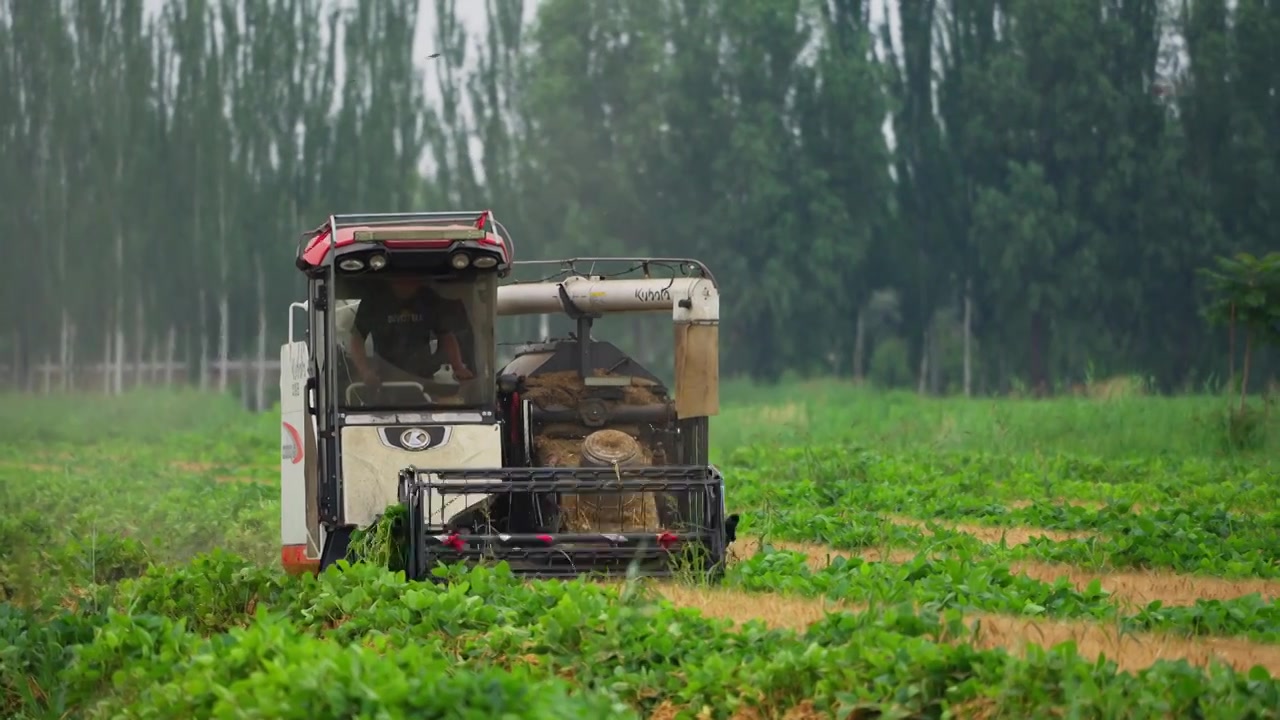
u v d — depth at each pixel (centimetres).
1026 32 13538
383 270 2403
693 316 2602
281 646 1541
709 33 13738
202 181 13475
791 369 13625
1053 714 1402
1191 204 13250
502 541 2264
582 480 2302
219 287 13325
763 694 1541
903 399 11350
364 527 2344
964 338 13925
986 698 1451
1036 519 3353
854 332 14125
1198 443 5738
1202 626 1959
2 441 7800
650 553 2297
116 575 2778
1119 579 2505
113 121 13500
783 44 13612
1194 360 13288
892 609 1728
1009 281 13200
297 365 2459
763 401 12156
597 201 13562
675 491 2325
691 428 2630
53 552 2825
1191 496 3969
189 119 13550
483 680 1384
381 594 1970
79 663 1708
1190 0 13788
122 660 1714
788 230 13212
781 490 3962
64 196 13388
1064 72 13462
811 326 13575
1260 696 1445
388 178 13875
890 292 15600
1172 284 13350
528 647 1738
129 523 3562
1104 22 13488
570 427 2589
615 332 12975
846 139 13638
